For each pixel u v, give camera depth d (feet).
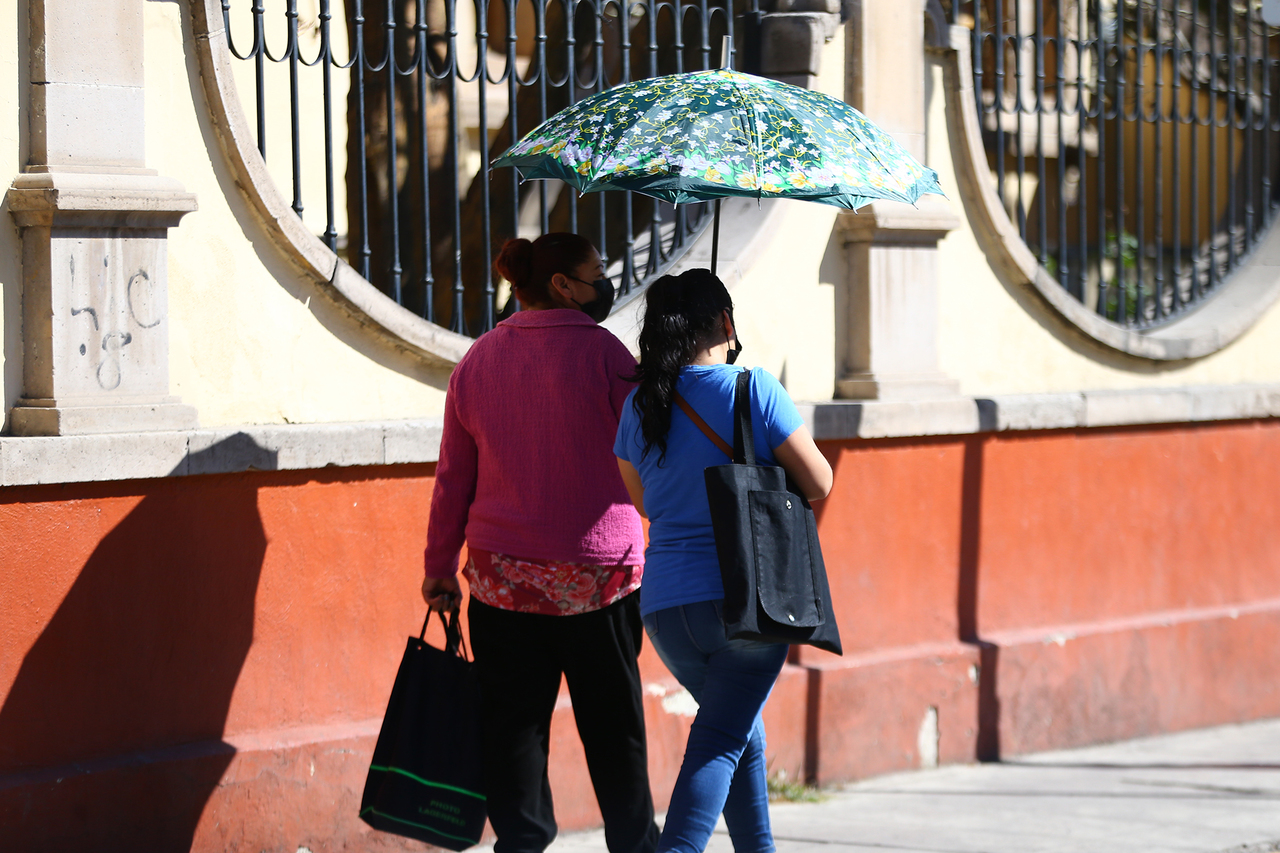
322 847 52.65
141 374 48.80
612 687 44.32
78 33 47.34
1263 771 71.72
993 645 71.92
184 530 49.85
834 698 66.23
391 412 55.83
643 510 43.11
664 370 42.04
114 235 47.93
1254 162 89.81
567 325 44.29
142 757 48.91
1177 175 83.56
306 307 53.42
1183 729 80.23
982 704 71.67
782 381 66.44
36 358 47.29
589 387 43.55
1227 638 82.28
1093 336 76.69
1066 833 59.77
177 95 50.06
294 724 52.80
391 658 55.21
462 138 71.87
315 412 53.83
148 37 49.24
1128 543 78.74
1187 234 93.35
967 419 70.69
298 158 53.83
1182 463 81.20
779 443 41.57
